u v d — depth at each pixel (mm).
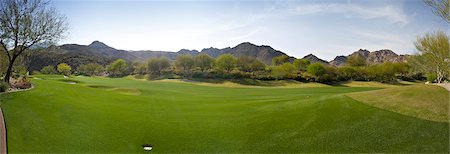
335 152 12375
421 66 56469
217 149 13461
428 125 13305
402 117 14398
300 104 20141
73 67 127812
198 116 19766
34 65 104312
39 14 29578
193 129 16438
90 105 22062
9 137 13133
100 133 15055
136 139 14617
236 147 13648
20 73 45656
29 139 13227
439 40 38625
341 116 15875
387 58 195375
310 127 15180
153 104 25516
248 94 41938
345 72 94312
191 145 13961
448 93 16297
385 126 13867
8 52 28875
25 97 21672
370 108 16156
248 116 18844
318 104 18922
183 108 23344
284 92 47750
